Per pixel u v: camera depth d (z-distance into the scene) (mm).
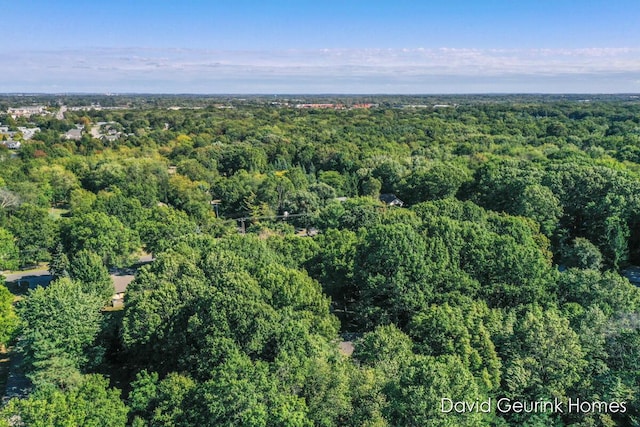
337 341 46438
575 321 44219
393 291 52406
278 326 42406
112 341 51812
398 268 52750
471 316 42875
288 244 64375
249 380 34281
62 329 45656
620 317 43938
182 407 35188
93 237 74125
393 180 121625
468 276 53594
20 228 79750
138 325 45438
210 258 52844
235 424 31984
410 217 69438
